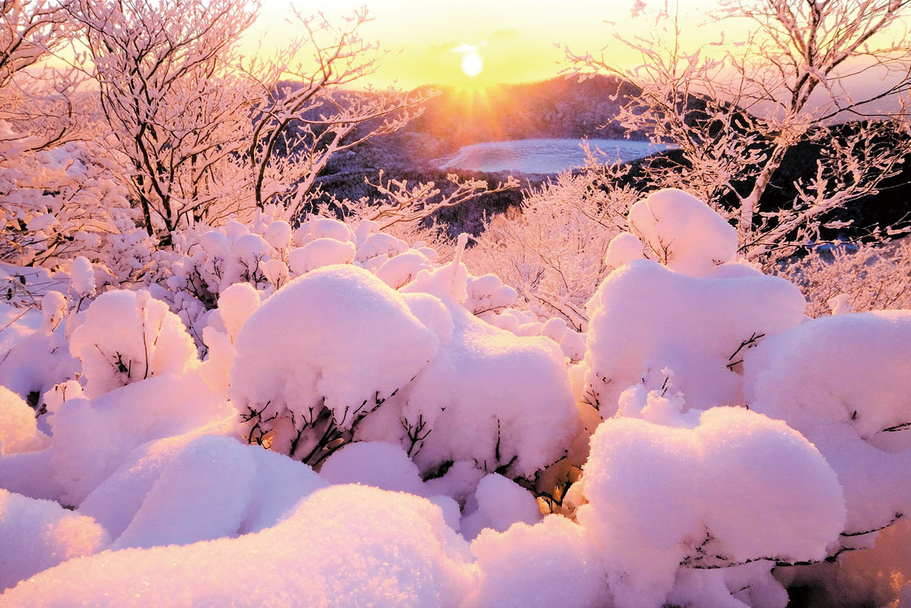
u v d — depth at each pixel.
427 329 1.78
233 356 1.92
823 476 0.99
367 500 1.15
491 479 1.68
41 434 1.85
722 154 6.97
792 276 7.11
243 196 7.07
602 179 7.32
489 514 1.62
